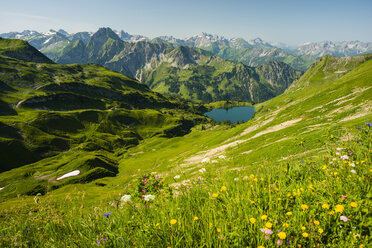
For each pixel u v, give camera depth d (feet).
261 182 13.55
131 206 13.46
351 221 8.35
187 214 11.11
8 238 11.85
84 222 11.85
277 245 7.63
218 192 12.61
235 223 9.52
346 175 12.16
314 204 10.25
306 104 227.40
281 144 112.88
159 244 9.29
